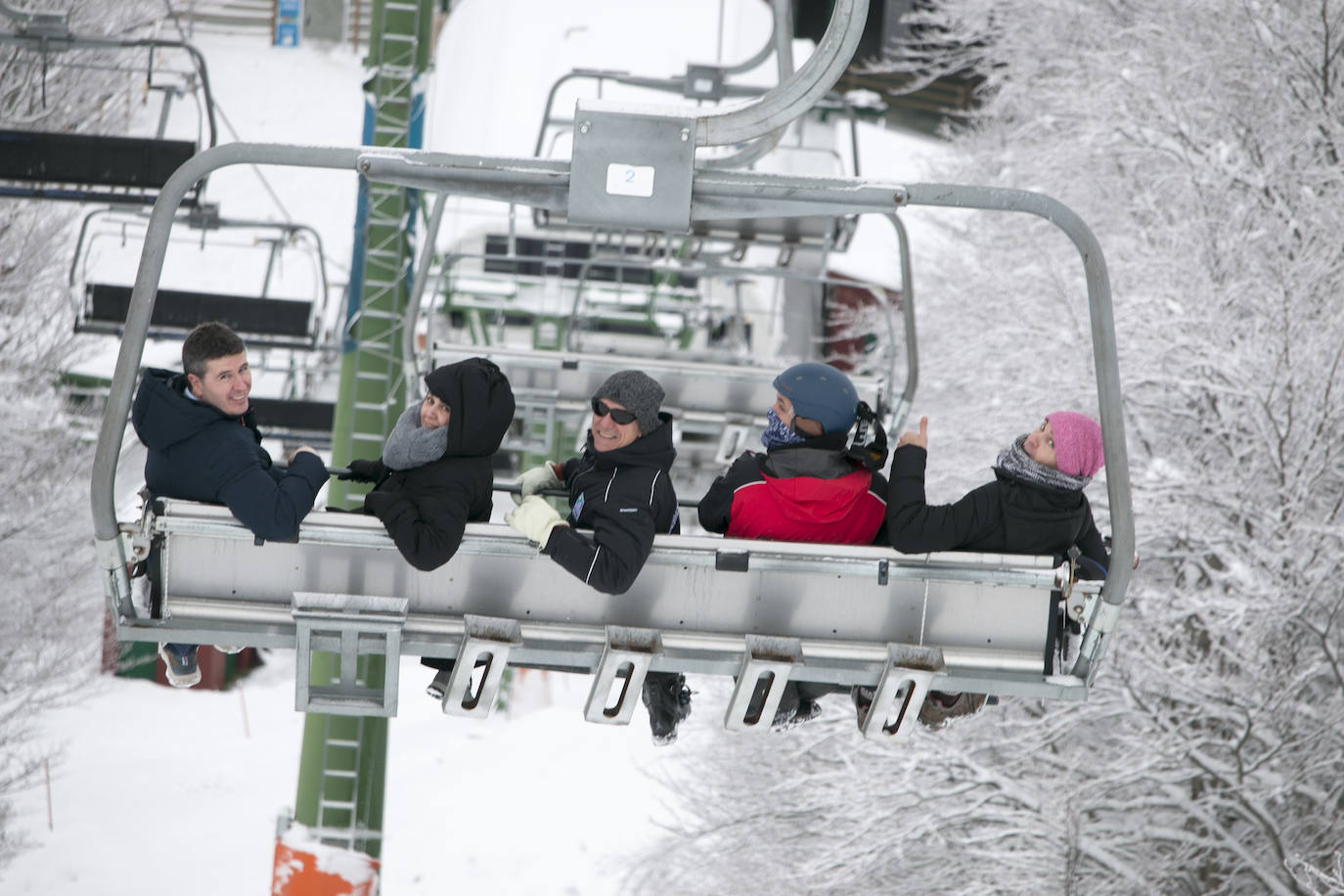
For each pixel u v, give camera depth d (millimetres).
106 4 68125
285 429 44344
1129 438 41844
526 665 14977
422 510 14430
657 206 13891
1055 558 14664
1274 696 35656
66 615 62938
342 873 39906
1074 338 41188
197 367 14492
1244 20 44938
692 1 62938
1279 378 37906
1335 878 30828
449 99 61594
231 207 112250
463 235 48844
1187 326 40156
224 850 69562
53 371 62875
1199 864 37344
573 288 44062
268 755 80938
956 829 40719
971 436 44469
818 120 45625
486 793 74688
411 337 26797
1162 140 44438
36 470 60125
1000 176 55594
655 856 45375
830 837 41875
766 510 15750
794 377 15844
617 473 14953
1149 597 37562
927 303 60219
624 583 14289
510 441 27594
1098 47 55094
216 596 14547
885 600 14953
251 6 139125
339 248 109375
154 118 103312
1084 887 37844
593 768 77000
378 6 39438
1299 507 37406
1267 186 42562
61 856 67750
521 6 62938
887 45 73688
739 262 36125
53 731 81125
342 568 14594
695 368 27344
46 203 62688
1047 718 38156
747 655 14711
